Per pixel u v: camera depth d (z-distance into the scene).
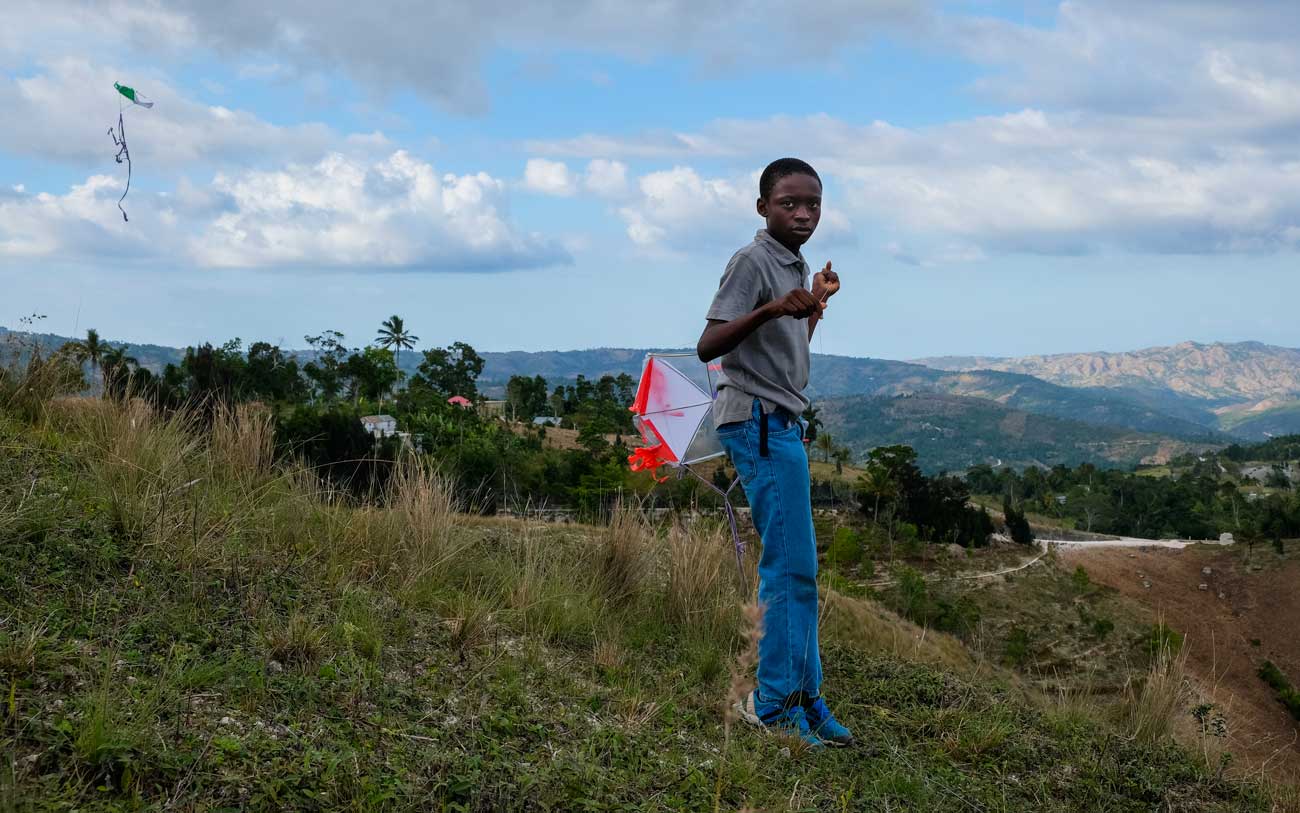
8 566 3.08
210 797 2.01
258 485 5.24
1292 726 46.69
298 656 3.04
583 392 124.31
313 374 86.38
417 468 5.74
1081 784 3.64
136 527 3.77
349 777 2.21
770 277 3.36
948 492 71.00
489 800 2.31
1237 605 69.00
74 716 2.18
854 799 3.01
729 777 2.85
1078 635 52.91
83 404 5.88
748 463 3.46
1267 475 186.62
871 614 10.59
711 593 5.36
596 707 3.37
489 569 4.98
